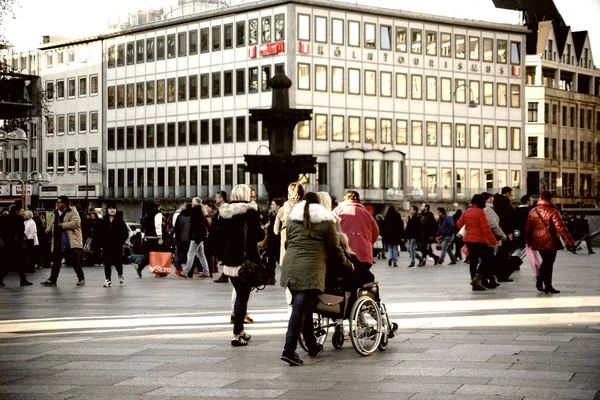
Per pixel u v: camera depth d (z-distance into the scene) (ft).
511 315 50.31
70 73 320.70
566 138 359.46
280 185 120.37
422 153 289.94
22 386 30.58
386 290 69.46
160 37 292.40
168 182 290.35
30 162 334.65
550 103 350.84
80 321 49.80
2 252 79.66
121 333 44.21
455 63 297.12
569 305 56.03
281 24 262.06
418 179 289.33
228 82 273.95
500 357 35.35
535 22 373.40
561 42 358.84
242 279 39.70
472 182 301.84
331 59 268.62
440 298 61.72
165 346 39.58
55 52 325.62
